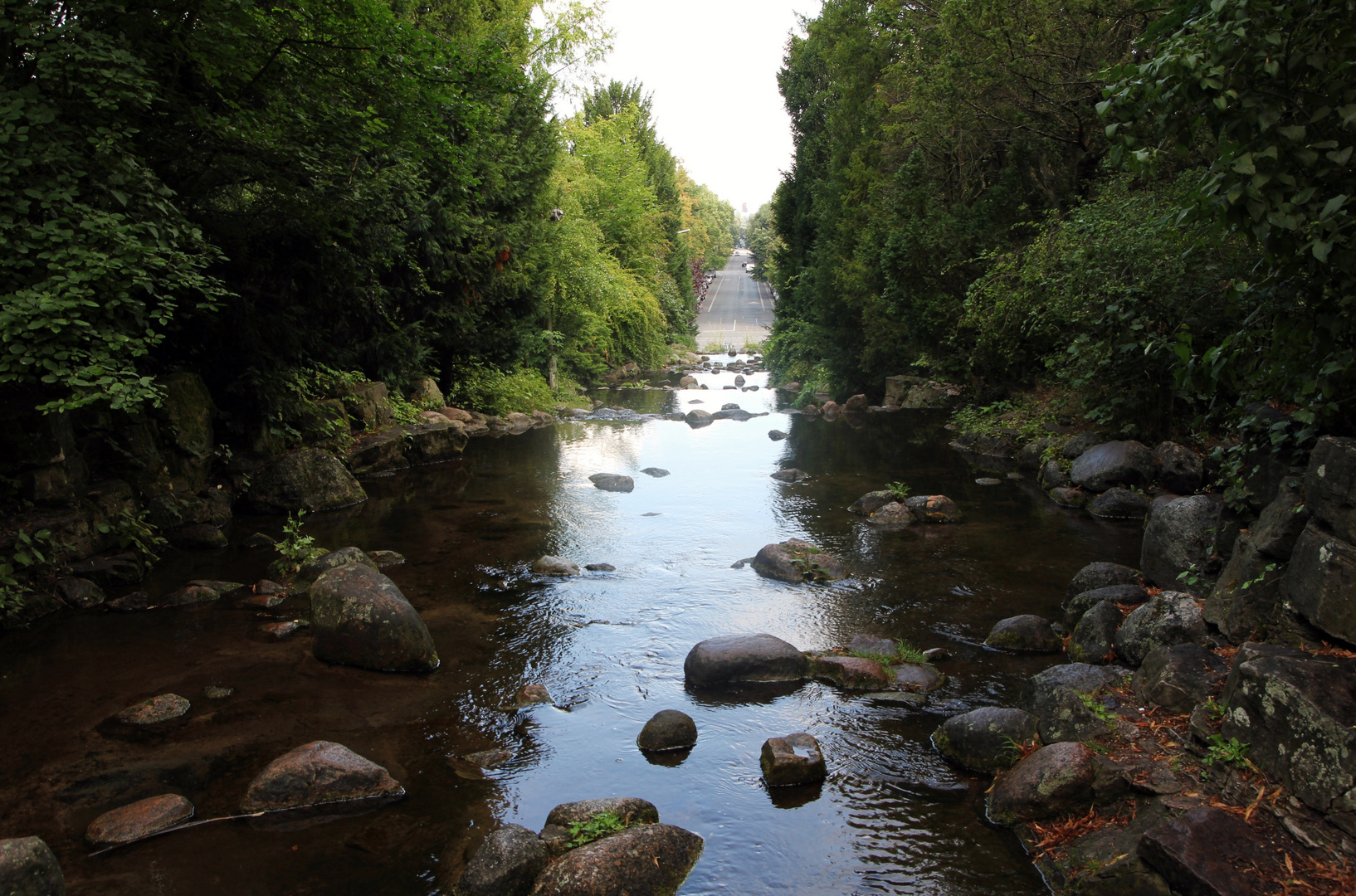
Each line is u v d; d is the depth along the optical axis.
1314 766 3.45
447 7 19.05
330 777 4.43
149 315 7.31
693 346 50.22
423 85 10.20
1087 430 13.59
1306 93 3.63
